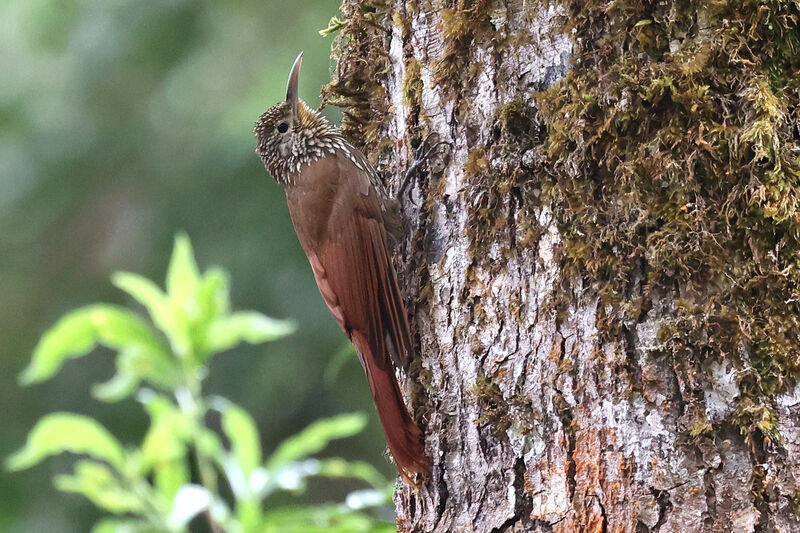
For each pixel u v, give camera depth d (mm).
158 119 14227
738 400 4941
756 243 5012
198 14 13992
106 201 14398
